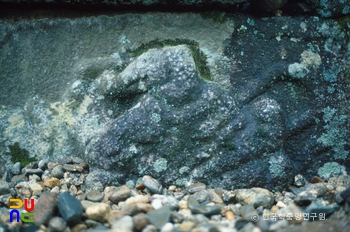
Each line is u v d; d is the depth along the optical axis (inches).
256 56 63.6
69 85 63.6
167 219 52.7
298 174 63.2
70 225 53.3
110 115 62.9
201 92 60.4
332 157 64.2
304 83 63.6
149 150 60.7
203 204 57.2
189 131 60.4
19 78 63.6
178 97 60.0
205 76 62.9
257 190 58.6
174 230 50.6
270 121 61.6
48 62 63.7
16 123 63.4
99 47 63.9
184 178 60.9
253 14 65.1
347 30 64.9
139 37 64.0
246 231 51.0
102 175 60.8
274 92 63.7
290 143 63.9
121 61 63.7
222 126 60.7
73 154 63.3
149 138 60.2
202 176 60.8
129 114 60.7
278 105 62.3
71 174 61.8
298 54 63.9
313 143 63.8
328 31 64.7
